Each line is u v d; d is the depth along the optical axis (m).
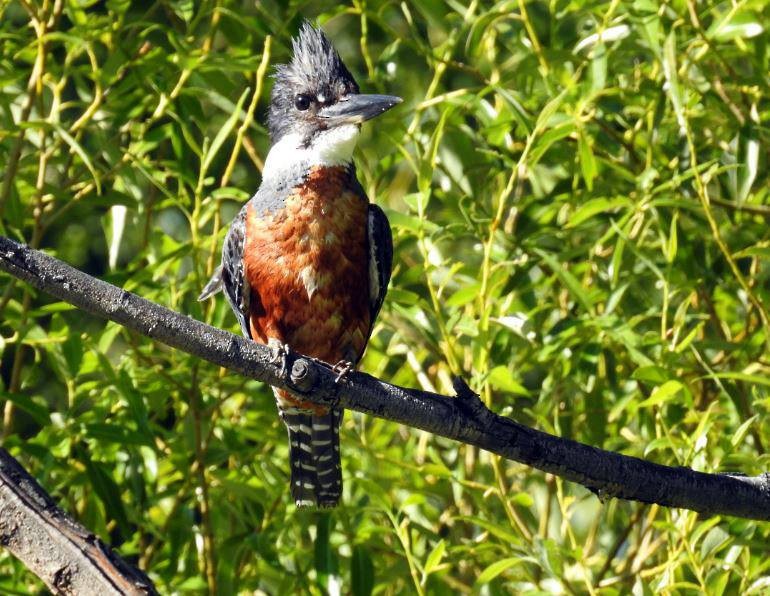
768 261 9.28
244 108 9.88
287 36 9.00
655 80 8.34
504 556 8.26
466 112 8.77
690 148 7.60
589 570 8.76
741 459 7.16
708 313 8.73
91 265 12.13
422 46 8.66
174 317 5.97
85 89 8.80
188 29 8.58
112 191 8.30
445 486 8.82
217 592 7.98
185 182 8.99
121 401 8.35
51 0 8.71
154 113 8.65
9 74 8.38
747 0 7.86
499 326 8.39
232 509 8.34
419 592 7.48
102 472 7.75
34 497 6.06
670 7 8.10
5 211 8.20
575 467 6.31
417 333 9.32
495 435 6.30
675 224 7.71
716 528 7.40
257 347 6.21
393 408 6.31
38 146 8.82
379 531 8.09
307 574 8.34
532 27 8.28
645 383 8.13
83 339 8.18
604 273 8.90
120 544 9.58
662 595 7.62
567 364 8.16
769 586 7.19
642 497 6.37
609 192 8.35
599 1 8.37
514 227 8.90
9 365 10.44
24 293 8.45
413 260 10.20
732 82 8.62
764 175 8.66
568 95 8.18
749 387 8.60
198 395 8.43
